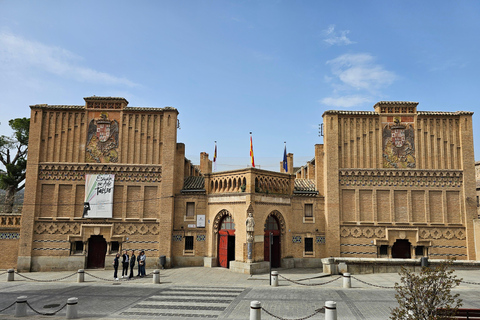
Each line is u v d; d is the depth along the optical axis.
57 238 32.78
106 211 33.16
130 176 33.91
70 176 33.66
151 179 33.91
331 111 34.91
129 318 16.59
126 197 33.59
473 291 21.36
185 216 33.91
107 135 34.34
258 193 30.62
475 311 12.66
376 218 33.59
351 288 22.98
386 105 35.09
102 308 18.52
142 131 34.59
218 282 25.78
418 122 34.84
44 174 33.56
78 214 33.22
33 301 20.36
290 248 33.09
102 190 33.47
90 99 34.50
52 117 34.44
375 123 35.03
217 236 33.09
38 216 32.94
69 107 34.38
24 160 43.28
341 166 34.59
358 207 33.84
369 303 18.98
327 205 33.78
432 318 10.57
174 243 33.50
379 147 34.69
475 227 32.72
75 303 16.67
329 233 33.41
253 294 21.53
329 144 34.56
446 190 33.88
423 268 11.98
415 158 34.31
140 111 34.69
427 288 11.44
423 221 33.56
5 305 19.42
